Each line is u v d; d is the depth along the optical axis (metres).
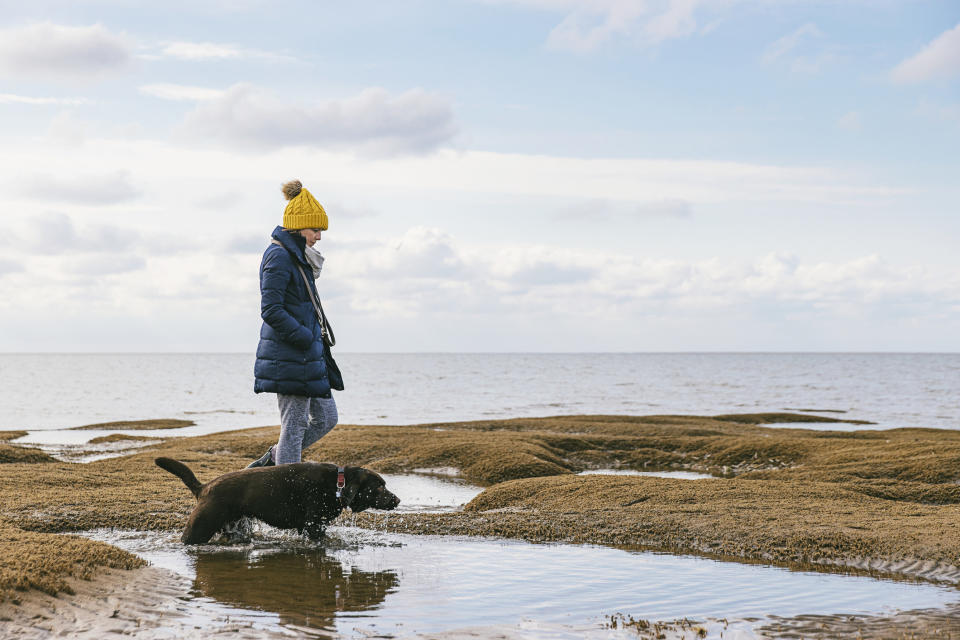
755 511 9.20
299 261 8.41
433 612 5.57
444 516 9.45
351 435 22.36
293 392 8.25
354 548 7.82
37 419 41.09
